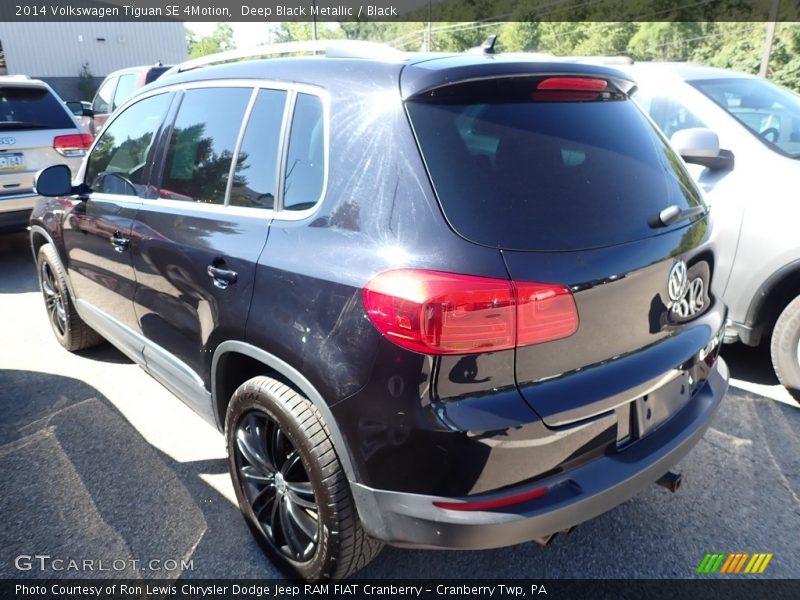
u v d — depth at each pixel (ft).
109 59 109.19
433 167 6.25
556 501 6.13
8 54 101.19
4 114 20.94
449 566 8.29
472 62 6.86
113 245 10.77
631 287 6.64
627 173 7.21
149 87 11.00
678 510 9.25
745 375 13.20
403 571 8.20
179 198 9.40
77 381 13.35
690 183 8.36
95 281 11.96
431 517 6.05
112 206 10.93
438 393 5.86
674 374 7.25
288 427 7.03
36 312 17.71
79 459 10.53
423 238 6.05
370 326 6.13
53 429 11.47
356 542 6.98
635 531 8.87
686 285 7.57
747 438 10.94
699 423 7.52
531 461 6.04
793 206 11.18
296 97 7.75
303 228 7.13
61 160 21.89
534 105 7.00
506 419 5.86
